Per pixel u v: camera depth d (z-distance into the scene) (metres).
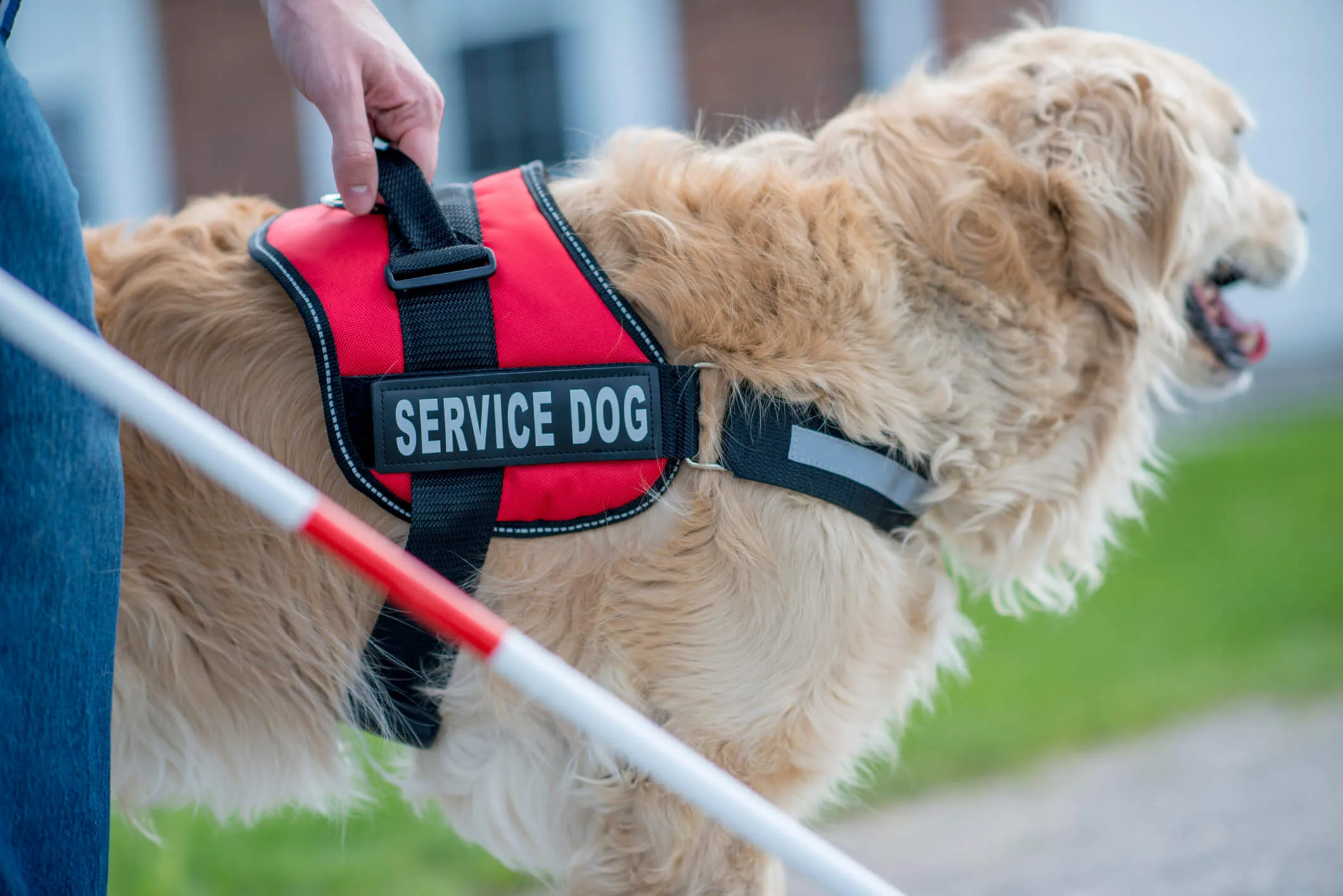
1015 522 1.82
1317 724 3.31
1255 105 9.30
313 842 2.98
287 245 1.56
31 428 1.14
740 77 7.66
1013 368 1.72
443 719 1.59
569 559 1.50
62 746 1.20
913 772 3.28
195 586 1.55
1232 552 4.98
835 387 1.54
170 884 2.52
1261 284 2.24
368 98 1.64
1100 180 1.78
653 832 1.54
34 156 1.15
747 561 1.49
